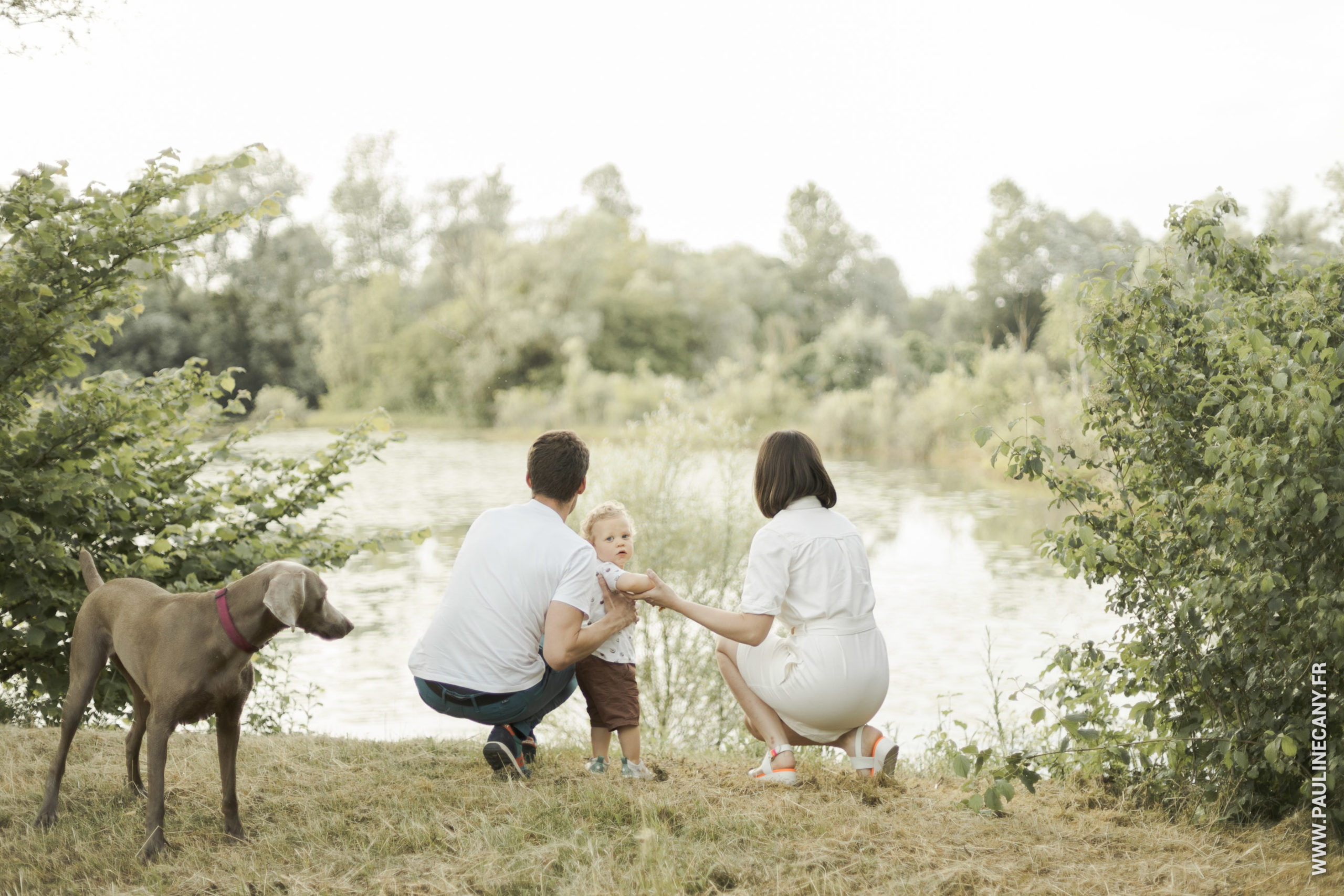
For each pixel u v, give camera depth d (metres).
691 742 9.77
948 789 4.25
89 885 3.17
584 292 62.59
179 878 3.23
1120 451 4.33
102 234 5.62
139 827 3.61
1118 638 4.36
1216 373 4.00
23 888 3.14
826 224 101.06
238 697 3.51
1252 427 3.58
